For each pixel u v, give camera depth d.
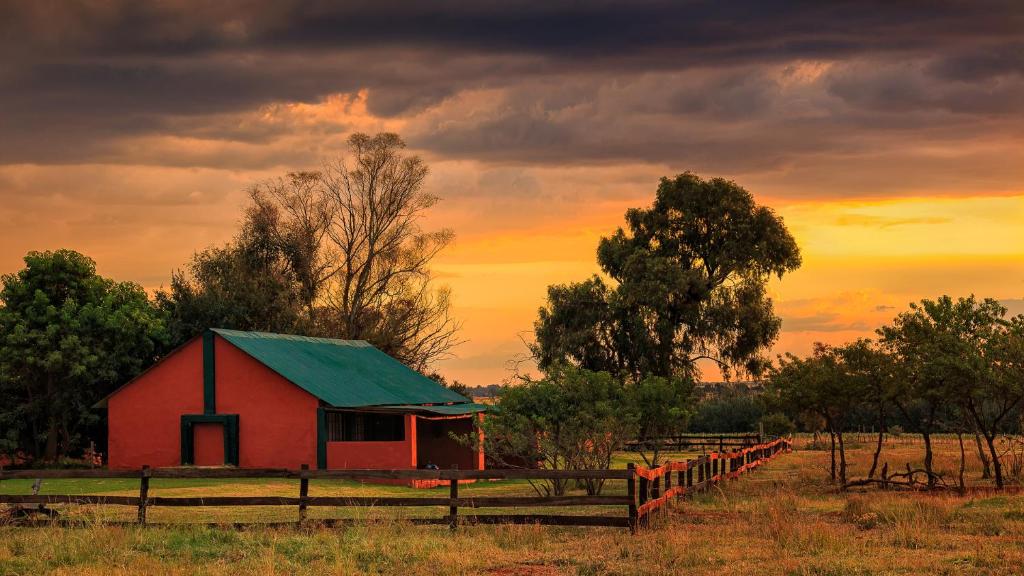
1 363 43.84
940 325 28.53
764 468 42.41
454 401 48.75
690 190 60.97
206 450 39.66
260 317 59.25
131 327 46.44
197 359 40.25
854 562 14.79
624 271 59.75
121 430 40.94
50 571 15.00
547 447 30.67
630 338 59.16
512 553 16.17
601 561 15.42
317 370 42.00
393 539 17.00
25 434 46.41
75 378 44.72
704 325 58.91
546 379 31.77
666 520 19.88
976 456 44.22
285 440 38.81
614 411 30.39
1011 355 26.81
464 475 18.95
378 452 37.84
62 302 46.38
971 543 16.45
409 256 70.00
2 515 19.58
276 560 15.52
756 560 15.33
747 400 87.75
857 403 32.28
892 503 22.31
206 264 62.84
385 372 48.22
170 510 23.19
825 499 25.58
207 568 14.93
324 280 69.94
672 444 55.47
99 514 19.00
